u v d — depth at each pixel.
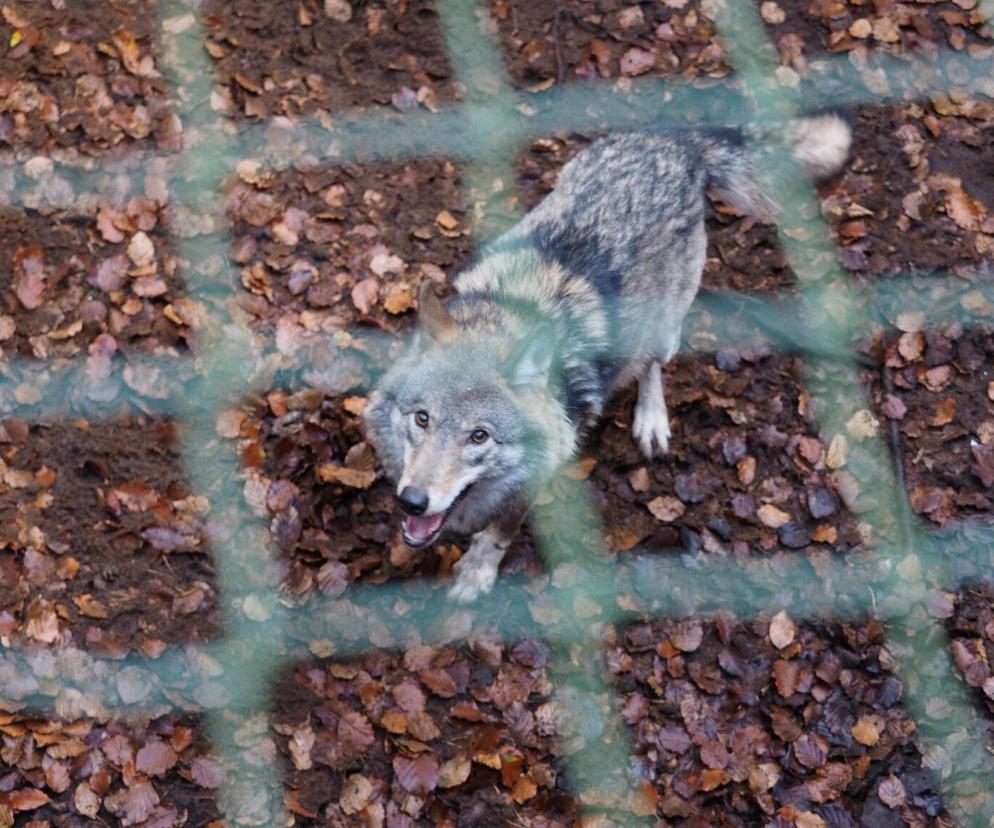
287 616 4.16
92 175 4.50
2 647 4.09
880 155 4.70
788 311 4.51
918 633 4.23
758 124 4.30
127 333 4.35
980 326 4.52
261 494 4.23
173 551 4.18
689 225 4.23
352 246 4.50
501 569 4.23
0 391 4.28
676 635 4.20
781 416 4.41
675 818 4.07
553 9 4.82
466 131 4.67
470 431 3.96
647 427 4.35
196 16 4.70
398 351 4.39
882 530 4.32
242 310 4.41
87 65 4.61
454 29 4.77
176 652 4.11
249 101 4.62
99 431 4.26
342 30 4.74
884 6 4.88
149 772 4.02
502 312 4.04
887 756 4.14
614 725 4.13
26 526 4.18
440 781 4.05
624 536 4.28
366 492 4.25
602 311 4.09
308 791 4.04
